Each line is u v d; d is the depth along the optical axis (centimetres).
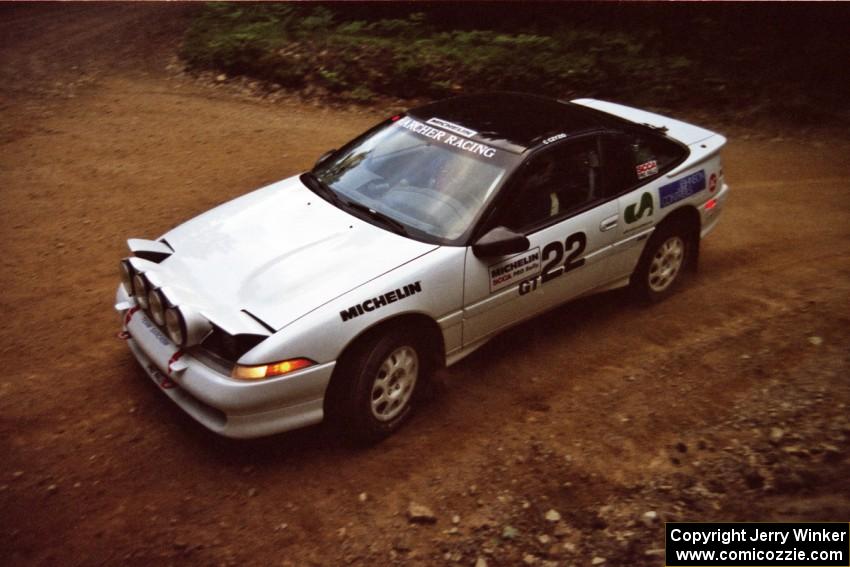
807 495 366
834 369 471
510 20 1298
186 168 802
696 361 492
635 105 1058
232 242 431
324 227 436
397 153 483
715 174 569
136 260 411
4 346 491
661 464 400
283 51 1126
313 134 916
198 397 371
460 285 419
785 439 408
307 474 392
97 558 338
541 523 362
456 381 471
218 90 1061
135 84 1079
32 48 1228
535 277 457
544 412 444
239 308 378
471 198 439
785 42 1166
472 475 393
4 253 615
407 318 403
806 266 631
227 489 380
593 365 490
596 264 495
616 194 495
